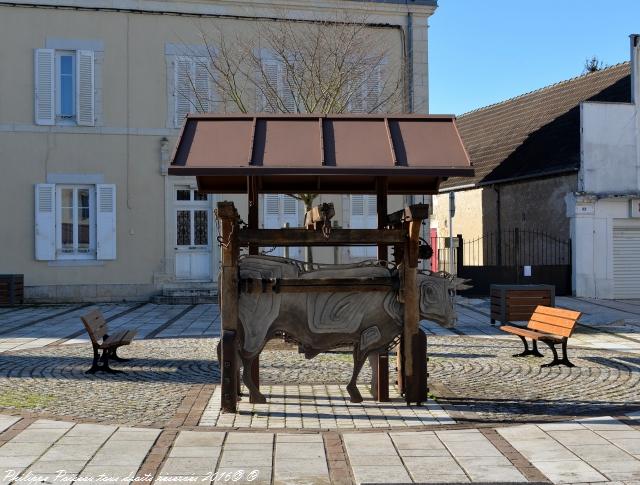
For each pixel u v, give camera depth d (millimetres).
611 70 25547
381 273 7754
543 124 26219
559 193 22297
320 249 21422
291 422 7070
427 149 7301
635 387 8742
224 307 7477
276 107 16516
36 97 20750
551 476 5441
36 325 15438
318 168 6840
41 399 8047
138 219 21172
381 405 7812
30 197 20797
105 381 9164
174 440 6375
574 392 8484
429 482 5301
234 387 7465
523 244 24219
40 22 20812
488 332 14008
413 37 21719
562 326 10281
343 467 5680
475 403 7926
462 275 21688
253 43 19797
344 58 15781
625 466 5664
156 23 21203
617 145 21250
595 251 21203
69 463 5699
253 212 8320
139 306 19844
